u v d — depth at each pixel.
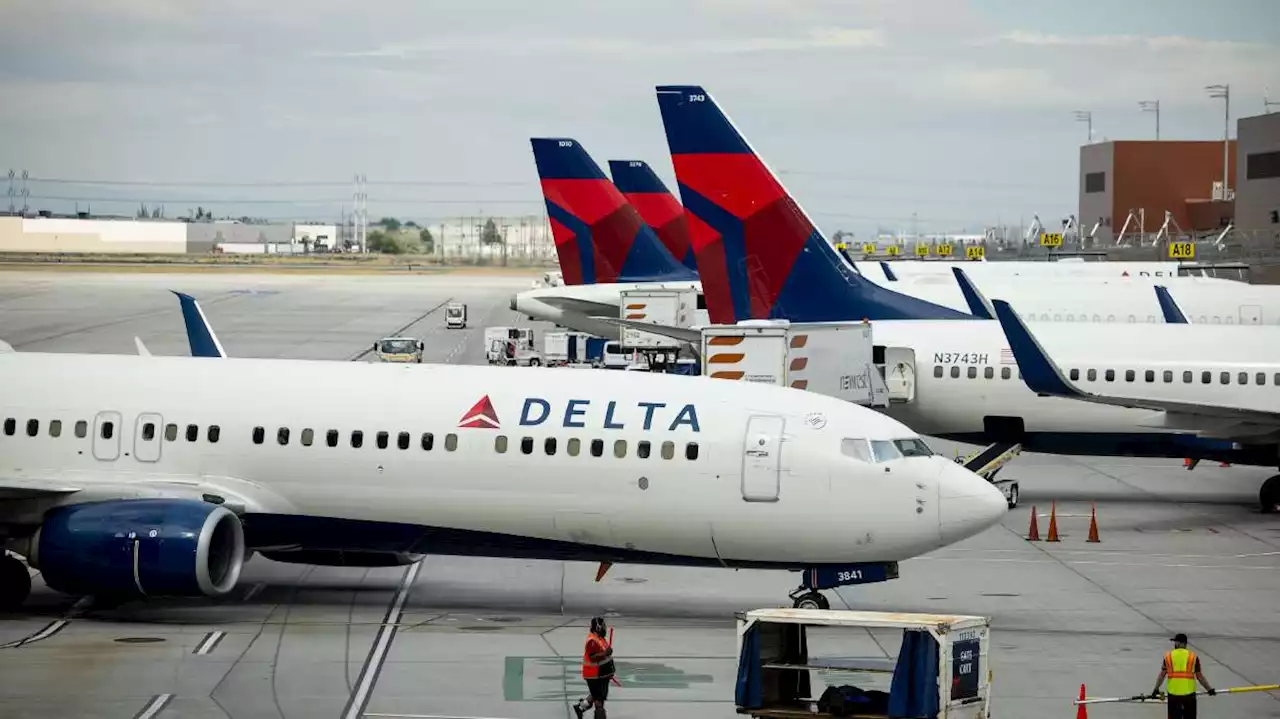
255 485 141.50
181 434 142.62
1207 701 119.19
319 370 146.12
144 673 120.31
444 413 140.00
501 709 112.19
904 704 98.69
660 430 136.75
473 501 138.50
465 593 152.75
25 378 147.25
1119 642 137.12
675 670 124.00
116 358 150.00
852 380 188.88
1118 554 179.75
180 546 131.75
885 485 133.50
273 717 109.12
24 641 130.38
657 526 136.75
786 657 104.94
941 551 180.50
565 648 130.75
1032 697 118.06
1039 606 151.62
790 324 193.75
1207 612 149.75
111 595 135.62
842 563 137.00
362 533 141.62
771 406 137.75
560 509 137.50
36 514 138.12
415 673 122.00
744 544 136.75
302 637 133.50
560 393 140.50
